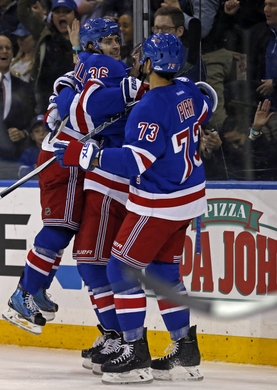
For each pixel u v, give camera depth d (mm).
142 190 8258
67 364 10258
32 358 10727
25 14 12859
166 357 8930
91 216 9219
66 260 11367
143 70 8367
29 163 12906
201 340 10578
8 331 11891
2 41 12953
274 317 10117
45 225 9602
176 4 11508
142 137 7848
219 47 11445
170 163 8164
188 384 8734
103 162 8094
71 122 9055
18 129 12977
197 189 8477
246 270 10328
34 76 12930
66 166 8352
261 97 11266
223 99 11445
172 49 8047
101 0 12422
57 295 11469
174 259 8812
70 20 12680
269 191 10211
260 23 11242
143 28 11391
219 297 10500
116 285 8445
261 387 8602
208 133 11438
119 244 8414
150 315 10844
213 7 11367
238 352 10344
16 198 11773
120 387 8500
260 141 11234
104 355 9289
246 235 10336
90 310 11250
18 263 11773
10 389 8359
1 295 11891
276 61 11195
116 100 8516
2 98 13047
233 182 10516
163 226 8281
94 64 8750
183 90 8250
